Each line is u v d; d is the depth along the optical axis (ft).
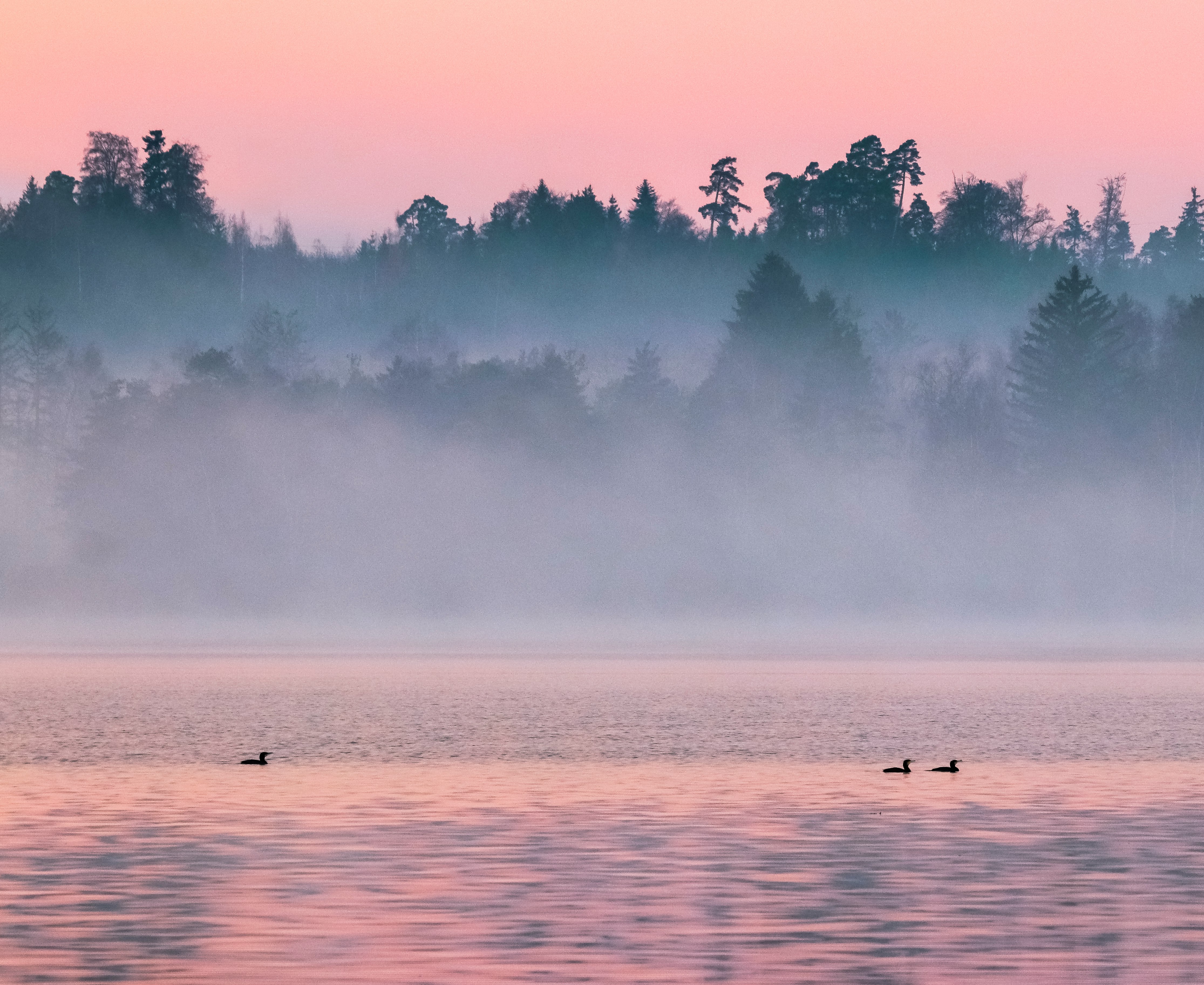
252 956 201.57
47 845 279.69
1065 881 248.11
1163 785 365.61
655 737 479.00
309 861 263.70
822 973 194.59
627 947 206.59
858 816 315.78
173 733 492.95
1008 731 499.10
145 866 258.57
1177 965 198.49
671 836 290.76
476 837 288.92
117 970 195.52
